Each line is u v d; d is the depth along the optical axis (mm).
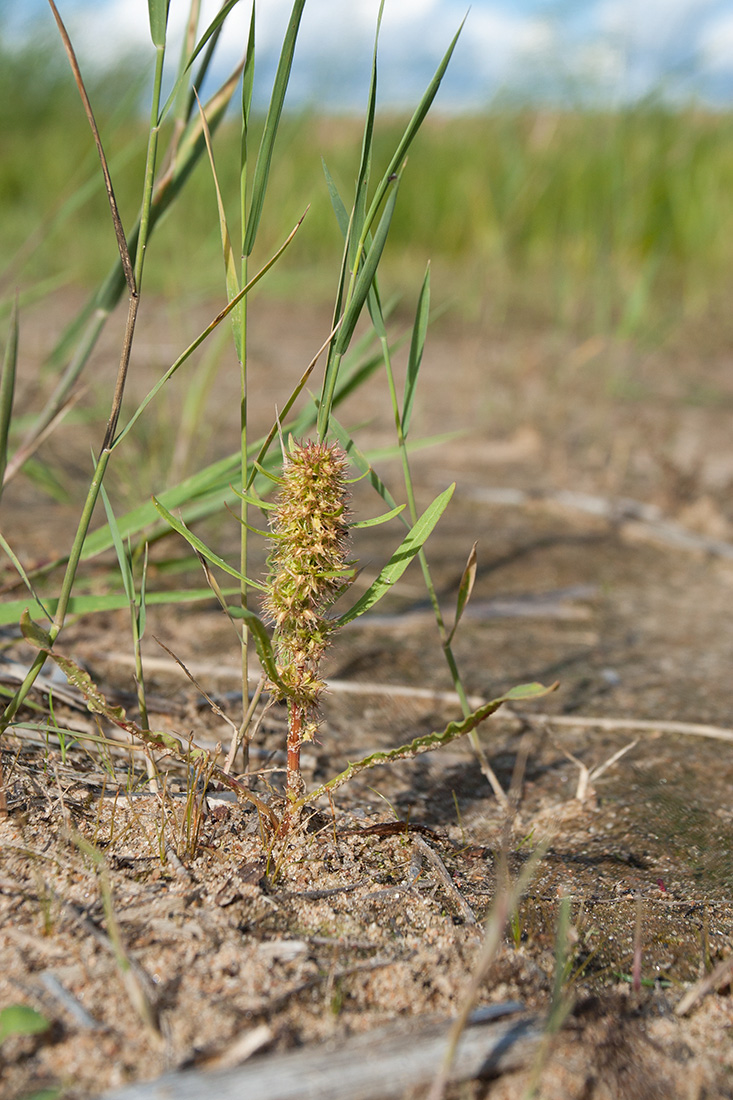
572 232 1852
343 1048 503
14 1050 500
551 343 1604
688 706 674
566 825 601
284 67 533
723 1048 519
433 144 2152
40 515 835
